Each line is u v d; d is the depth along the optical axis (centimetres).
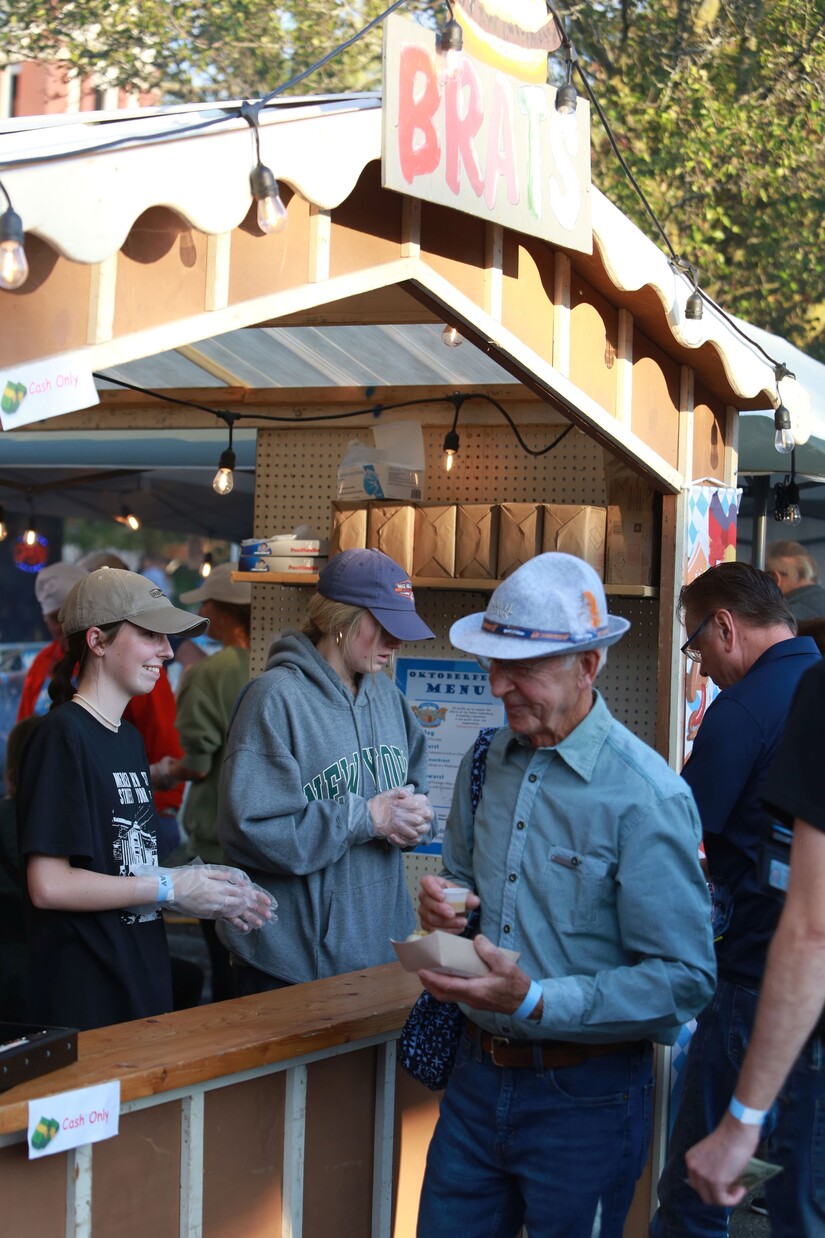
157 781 623
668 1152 326
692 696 399
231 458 485
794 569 632
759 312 1255
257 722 323
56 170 202
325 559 445
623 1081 244
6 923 441
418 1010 267
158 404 505
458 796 269
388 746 346
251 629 497
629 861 234
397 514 430
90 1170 233
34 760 289
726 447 428
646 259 338
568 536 405
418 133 265
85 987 286
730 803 299
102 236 207
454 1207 252
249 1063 257
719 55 1256
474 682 466
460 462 465
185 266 237
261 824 316
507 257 312
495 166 285
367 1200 298
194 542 1797
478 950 227
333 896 326
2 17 1380
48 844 281
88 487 766
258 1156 269
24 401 209
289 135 241
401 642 343
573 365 339
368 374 457
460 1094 254
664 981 229
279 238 255
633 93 1260
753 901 301
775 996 194
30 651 1222
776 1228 219
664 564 392
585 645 233
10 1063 223
